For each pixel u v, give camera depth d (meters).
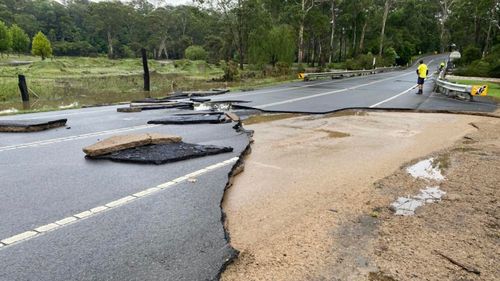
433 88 20.28
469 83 26.52
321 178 5.34
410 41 76.06
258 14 37.69
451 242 3.43
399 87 21.25
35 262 2.96
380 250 3.27
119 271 2.85
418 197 4.61
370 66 47.25
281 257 3.14
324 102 14.01
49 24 102.31
